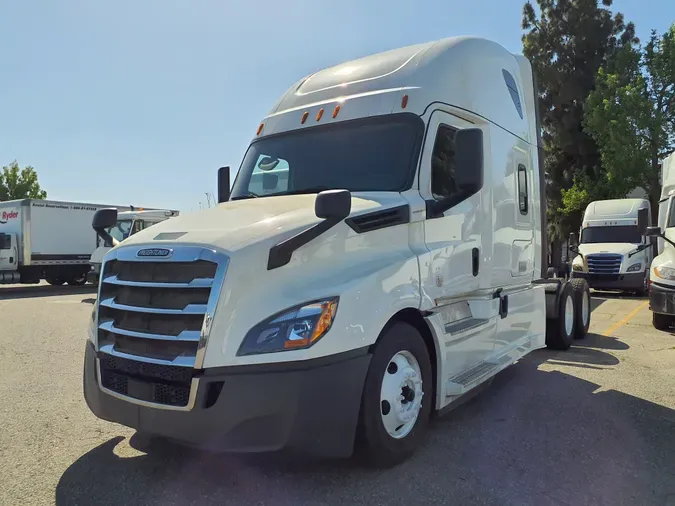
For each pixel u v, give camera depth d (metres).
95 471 3.89
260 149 5.48
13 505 3.40
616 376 6.50
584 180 30.52
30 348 8.43
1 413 5.19
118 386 3.67
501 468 3.91
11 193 44.41
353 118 5.00
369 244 4.02
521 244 6.34
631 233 18.03
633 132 26.44
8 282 20.62
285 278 3.52
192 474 3.82
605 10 33.09
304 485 3.63
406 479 3.72
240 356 3.28
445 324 4.76
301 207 4.16
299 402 3.28
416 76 4.95
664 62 26.88
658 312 9.74
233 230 3.67
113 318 3.79
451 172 4.98
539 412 5.16
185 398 3.32
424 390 4.17
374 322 3.64
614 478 3.75
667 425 4.80
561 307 7.97
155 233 3.92
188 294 3.43
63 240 21.83
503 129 5.94
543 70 33.06
